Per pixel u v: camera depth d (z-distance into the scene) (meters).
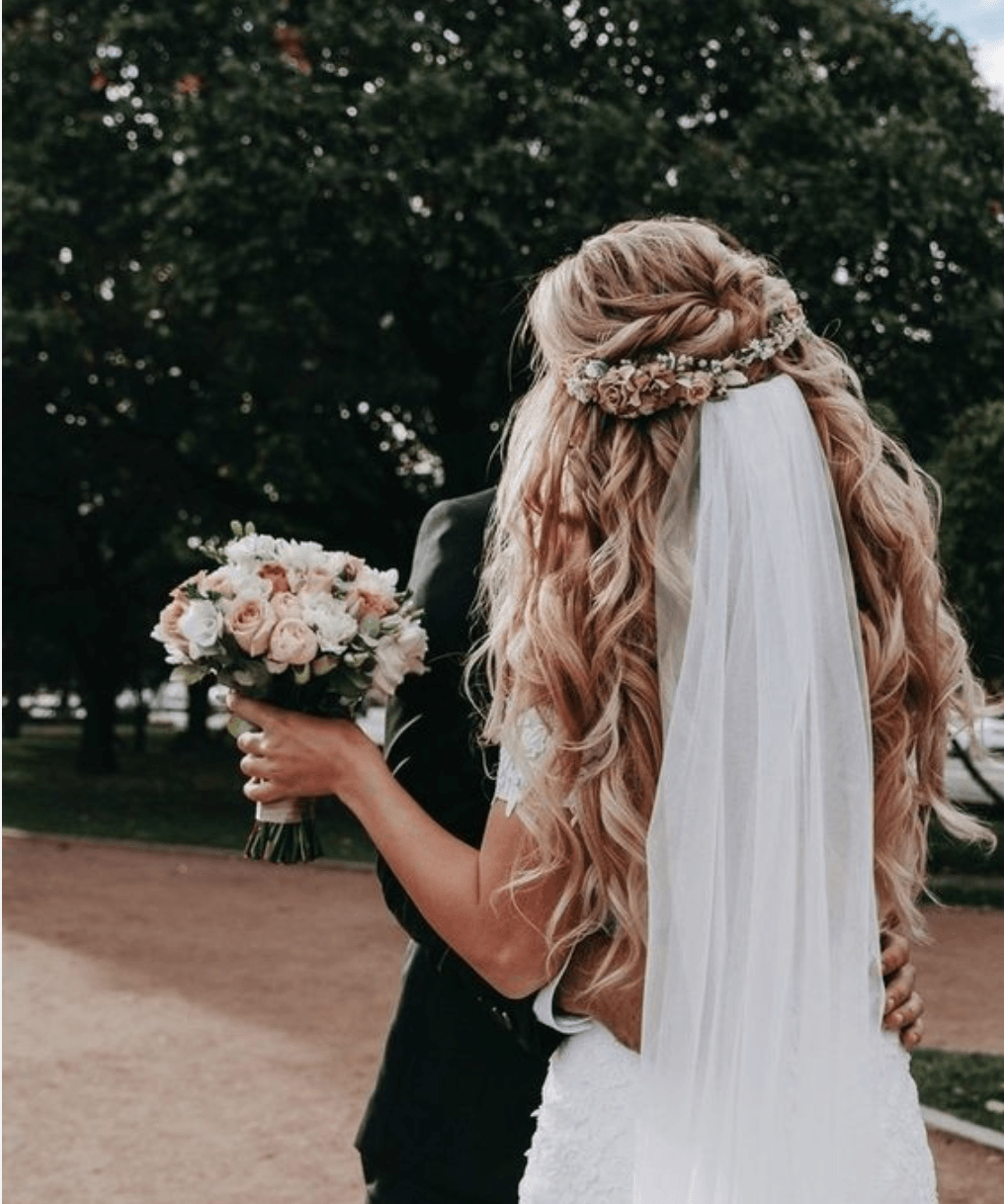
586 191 11.85
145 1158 4.77
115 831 13.99
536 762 1.66
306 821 2.02
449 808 2.07
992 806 14.25
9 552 21.77
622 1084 1.67
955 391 12.87
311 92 12.18
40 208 12.91
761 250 11.88
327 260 12.42
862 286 12.59
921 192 12.18
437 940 1.99
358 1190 4.49
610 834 1.63
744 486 1.70
